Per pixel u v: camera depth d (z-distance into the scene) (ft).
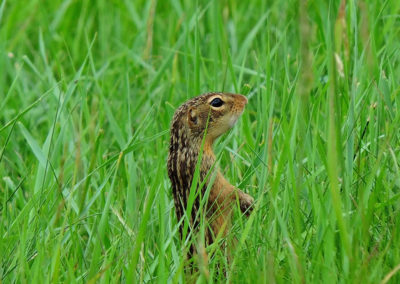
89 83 51.03
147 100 47.88
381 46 47.24
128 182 36.40
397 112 34.30
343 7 28.91
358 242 28.04
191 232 30.37
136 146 34.40
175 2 56.08
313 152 32.35
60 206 31.53
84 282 31.65
